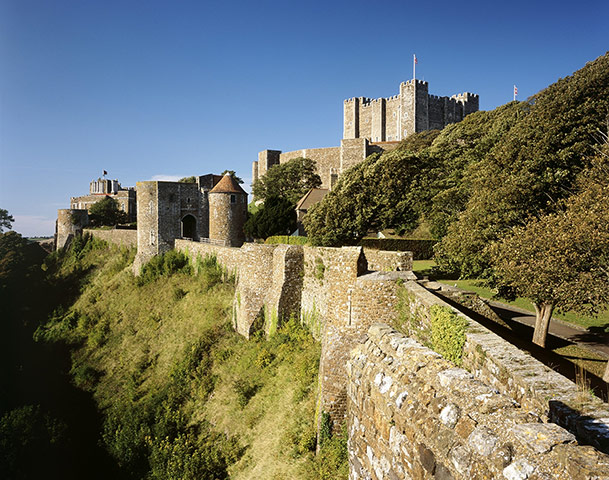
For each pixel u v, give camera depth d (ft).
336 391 43.62
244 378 67.87
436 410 13.39
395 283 42.47
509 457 10.16
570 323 66.08
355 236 122.21
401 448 14.65
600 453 9.12
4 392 96.89
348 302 44.39
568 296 39.17
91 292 145.28
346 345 43.57
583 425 14.71
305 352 62.28
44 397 94.32
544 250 42.45
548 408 16.94
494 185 64.13
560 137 66.69
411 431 14.07
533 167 63.26
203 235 151.02
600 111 67.56
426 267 106.01
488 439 10.82
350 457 21.07
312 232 122.21
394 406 15.64
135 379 89.97
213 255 115.44
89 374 98.07
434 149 142.20
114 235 179.83
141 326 109.81
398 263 49.32
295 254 72.18
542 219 47.21
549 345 49.39
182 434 65.26
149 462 64.54
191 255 128.16
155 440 66.49
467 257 63.46
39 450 74.33
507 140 72.95
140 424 72.38
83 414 85.87
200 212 150.20
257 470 48.98
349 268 44.50
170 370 85.61
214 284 108.58
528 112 95.61
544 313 47.21
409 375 16.26
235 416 61.72
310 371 56.03
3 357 115.55
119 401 84.74
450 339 28.45
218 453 57.16
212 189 143.33
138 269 139.64
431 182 120.37
